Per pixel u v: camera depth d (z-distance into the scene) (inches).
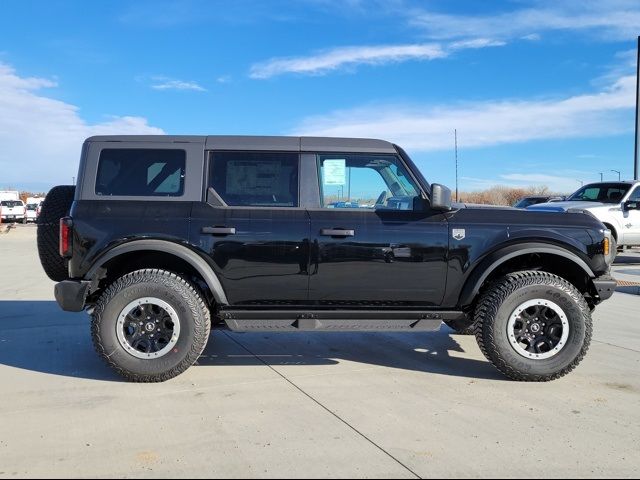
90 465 122.9
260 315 183.6
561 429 143.5
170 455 127.9
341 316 184.9
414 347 229.8
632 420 149.7
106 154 186.1
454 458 126.6
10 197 1898.4
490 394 170.6
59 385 177.5
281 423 146.9
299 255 181.3
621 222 492.1
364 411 155.7
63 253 178.7
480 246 184.1
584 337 180.4
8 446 132.3
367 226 183.2
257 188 186.9
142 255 188.7
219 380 183.8
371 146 190.4
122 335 176.7
